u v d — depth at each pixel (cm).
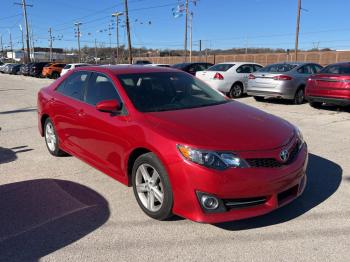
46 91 607
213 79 1405
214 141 338
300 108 1132
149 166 372
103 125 436
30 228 365
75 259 312
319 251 320
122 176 420
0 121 939
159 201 370
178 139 342
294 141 379
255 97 1343
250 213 338
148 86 458
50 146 609
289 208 402
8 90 1962
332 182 475
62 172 525
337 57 4797
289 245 330
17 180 495
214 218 331
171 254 318
